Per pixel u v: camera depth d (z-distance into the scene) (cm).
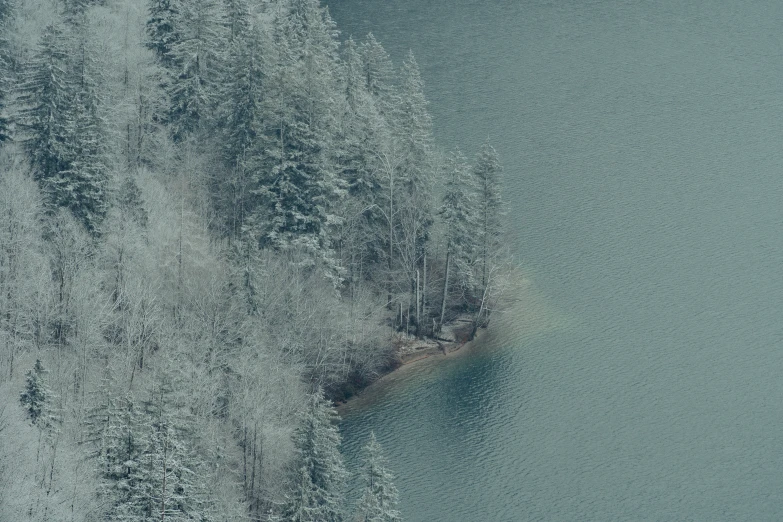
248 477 8944
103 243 10281
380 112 13012
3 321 9475
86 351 9250
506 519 9525
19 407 8025
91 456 7731
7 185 10069
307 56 11162
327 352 10600
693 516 9656
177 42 12212
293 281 10531
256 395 9106
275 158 10925
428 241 11831
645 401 11181
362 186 11662
